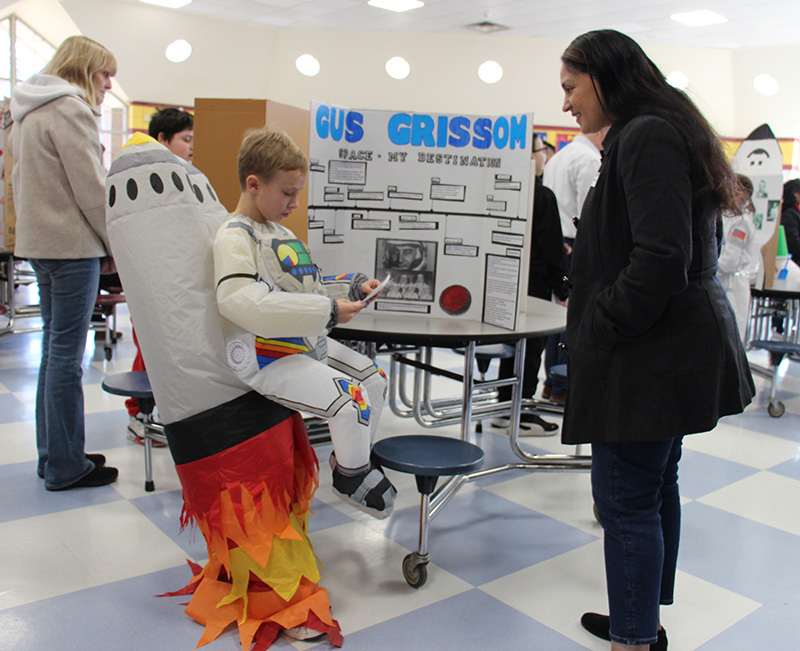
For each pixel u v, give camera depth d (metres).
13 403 3.66
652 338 1.46
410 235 2.55
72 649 1.66
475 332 2.21
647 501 1.54
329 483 2.83
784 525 2.61
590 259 1.55
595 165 3.94
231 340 1.71
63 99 2.34
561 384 3.18
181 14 8.71
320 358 1.95
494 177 2.40
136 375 2.73
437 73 9.50
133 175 1.69
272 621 1.74
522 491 2.85
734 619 1.94
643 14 7.88
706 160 1.42
